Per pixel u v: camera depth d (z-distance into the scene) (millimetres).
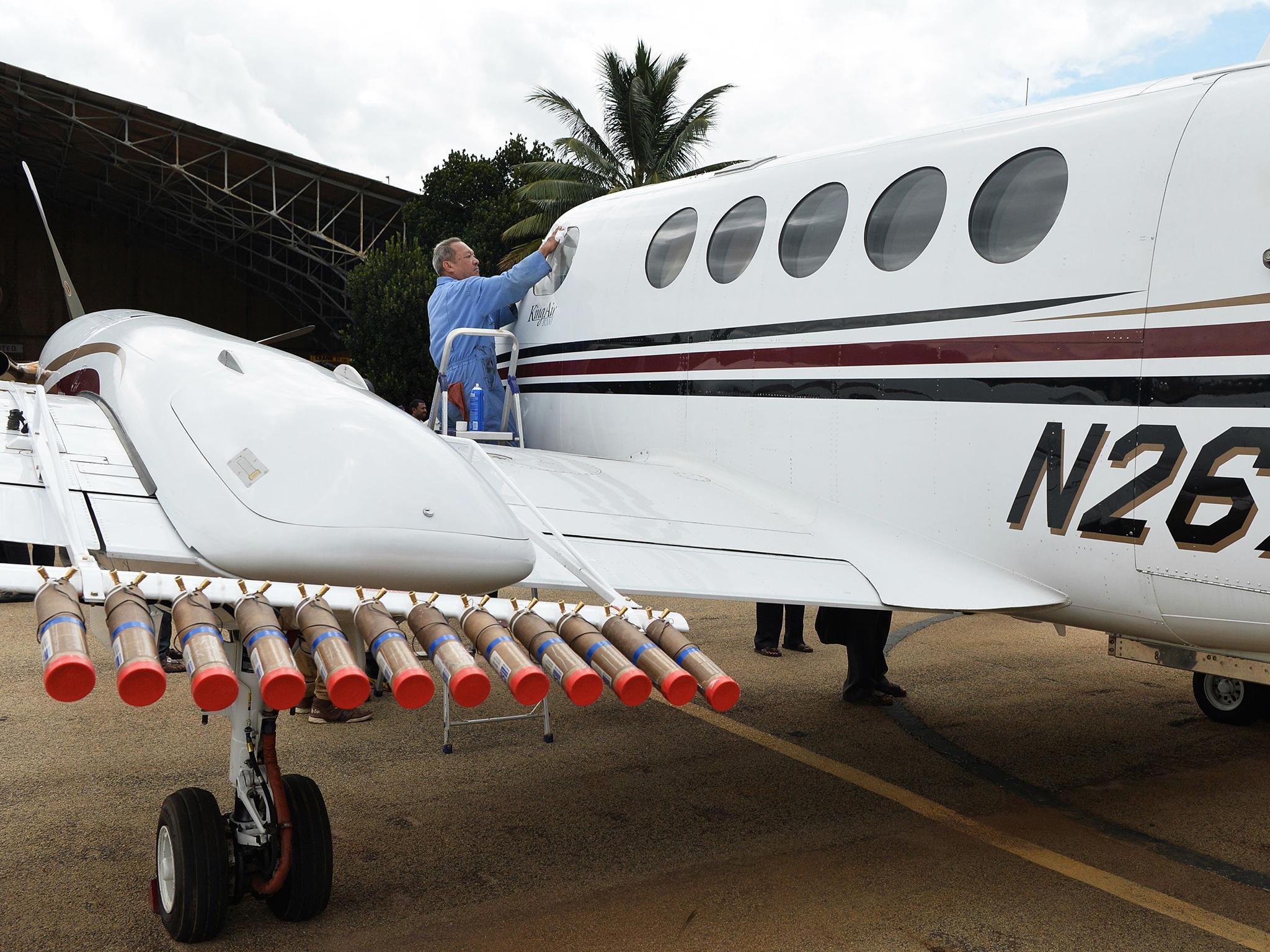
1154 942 2797
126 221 42812
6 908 2900
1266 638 2781
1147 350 2820
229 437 2342
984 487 3211
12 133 34062
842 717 5098
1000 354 3150
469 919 2885
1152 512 2832
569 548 2881
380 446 2348
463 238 23859
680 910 2951
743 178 4188
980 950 2734
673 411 4328
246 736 2744
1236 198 2684
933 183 3424
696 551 3158
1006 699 5496
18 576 1776
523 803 3822
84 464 2420
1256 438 2619
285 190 33250
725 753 4488
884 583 3271
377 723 4848
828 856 3371
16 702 4945
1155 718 5113
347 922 2854
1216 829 3656
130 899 2963
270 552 2104
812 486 3727
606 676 2021
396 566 2178
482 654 1997
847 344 3592
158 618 2979
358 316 23359
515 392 5172
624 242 4648
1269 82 2730
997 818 3742
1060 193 3059
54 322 41969
